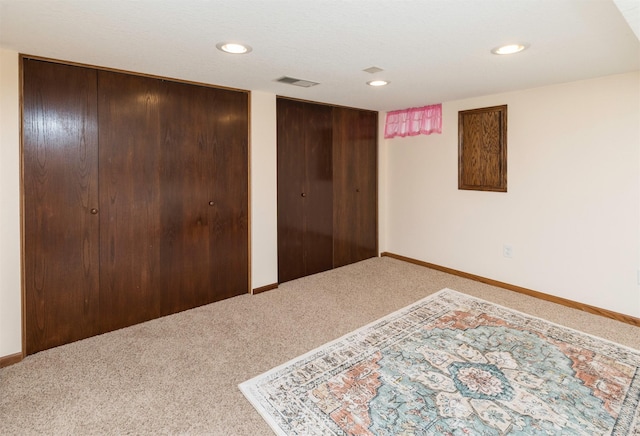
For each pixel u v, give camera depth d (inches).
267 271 146.7
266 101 140.5
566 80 120.0
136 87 110.7
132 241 113.6
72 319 104.2
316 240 168.4
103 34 77.6
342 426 70.5
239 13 66.7
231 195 135.6
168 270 122.1
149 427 70.9
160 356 96.9
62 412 75.0
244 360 94.7
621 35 78.2
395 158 189.8
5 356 92.6
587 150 120.8
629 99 110.8
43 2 62.3
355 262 187.2
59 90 97.6
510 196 143.3
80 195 103.1
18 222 93.2
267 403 77.5
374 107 176.2
